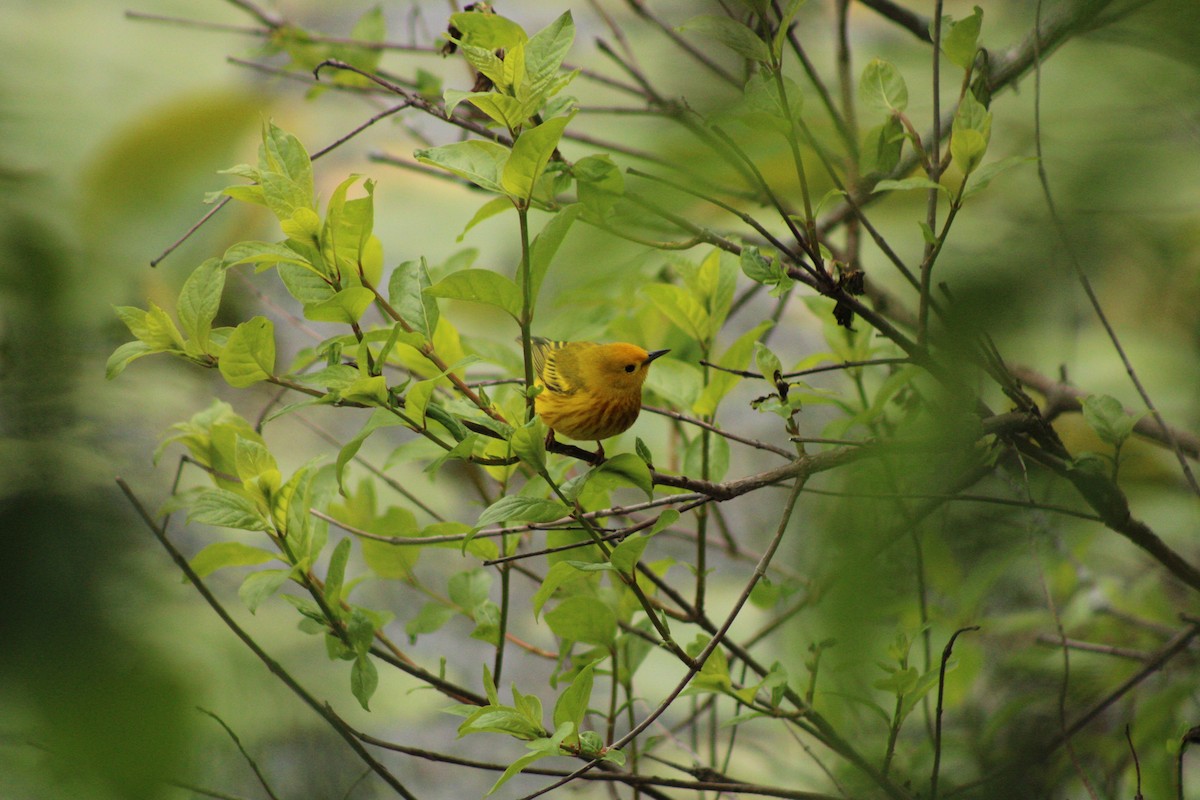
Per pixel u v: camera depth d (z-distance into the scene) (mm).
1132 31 4684
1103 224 3162
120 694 3908
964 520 6750
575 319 7914
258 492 6066
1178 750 5805
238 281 11836
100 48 12039
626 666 7023
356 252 5363
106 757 3756
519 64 5109
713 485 5543
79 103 11242
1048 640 8438
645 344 7984
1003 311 2939
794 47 7406
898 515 5676
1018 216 4203
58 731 3748
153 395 9758
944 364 5254
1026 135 8227
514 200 5098
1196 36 3547
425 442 6398
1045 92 6078
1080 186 3166
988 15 9078
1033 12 7199
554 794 9875
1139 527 6391
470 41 5254
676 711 10148
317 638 10734
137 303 10492
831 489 5328
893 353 7762
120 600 4316
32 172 9086
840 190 5469
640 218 6965
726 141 5367
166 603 4652
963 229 7402
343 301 5207
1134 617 8828
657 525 5219
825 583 3734
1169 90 4438
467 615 7207
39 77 11234
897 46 10188
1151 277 7234
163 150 11320
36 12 12094
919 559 6582
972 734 8039
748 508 12391
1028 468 7973
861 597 3566
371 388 5168
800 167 5383
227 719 7988
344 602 6613
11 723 4461
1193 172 3256
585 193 5980
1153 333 7789
